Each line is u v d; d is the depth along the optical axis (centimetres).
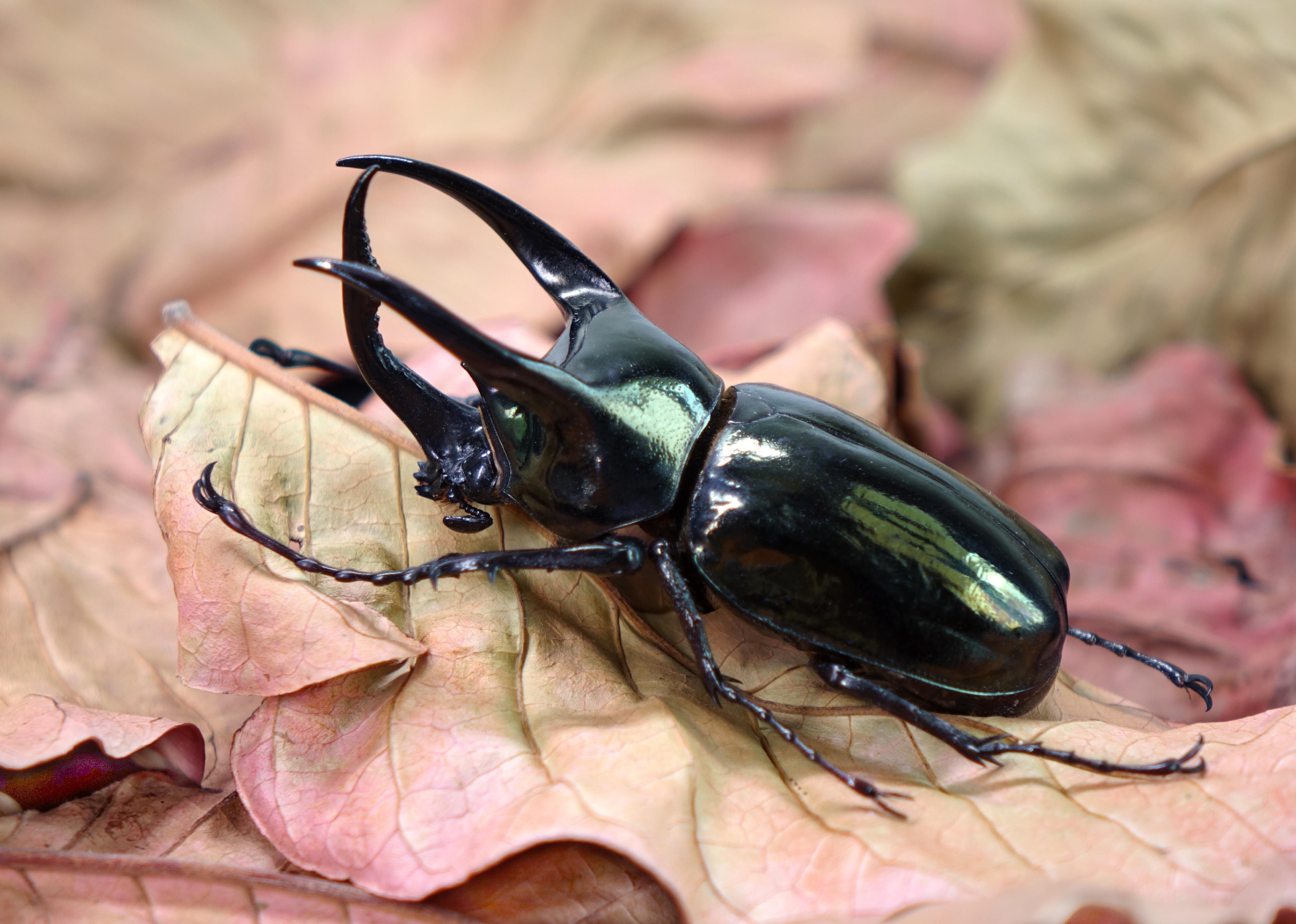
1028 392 34
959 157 36
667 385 26
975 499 26
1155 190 34
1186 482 31
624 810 24
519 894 24
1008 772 25
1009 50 50
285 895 24
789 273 36
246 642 25
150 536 29
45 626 27
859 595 26
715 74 44
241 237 38
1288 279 32
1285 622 29
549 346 29
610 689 26
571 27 44
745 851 24
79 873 24
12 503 30
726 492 26
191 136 45
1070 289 34
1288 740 25
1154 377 33
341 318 36
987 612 25
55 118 44
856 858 24
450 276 35
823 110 45
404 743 25
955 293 35
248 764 25
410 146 41
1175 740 25
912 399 31
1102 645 27
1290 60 33
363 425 27
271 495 26
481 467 26
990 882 24
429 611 26
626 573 26
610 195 39
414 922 24
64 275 39
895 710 25
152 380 35
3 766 25
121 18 47
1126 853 24
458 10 44
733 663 27
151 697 27
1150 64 34
